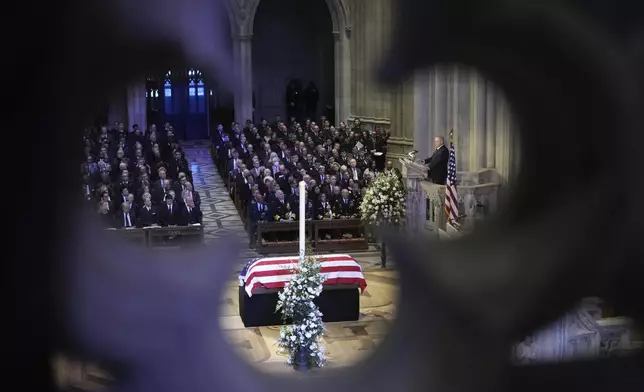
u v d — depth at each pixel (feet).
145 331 6.75
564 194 7.29
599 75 6.75
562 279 7.29
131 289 6.77
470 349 7.46
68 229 6.13
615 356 7.50
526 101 6.93
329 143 102.47
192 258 7.19
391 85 6.28
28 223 5.85
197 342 6.95
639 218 7.02
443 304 7.61
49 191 5.89
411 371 7.48
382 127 104.37
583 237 7.19
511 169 7.98
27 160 5.73
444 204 60.08
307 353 46.42
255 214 77.82
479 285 7.60
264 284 54.49
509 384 7.34
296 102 138.62
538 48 6.51
